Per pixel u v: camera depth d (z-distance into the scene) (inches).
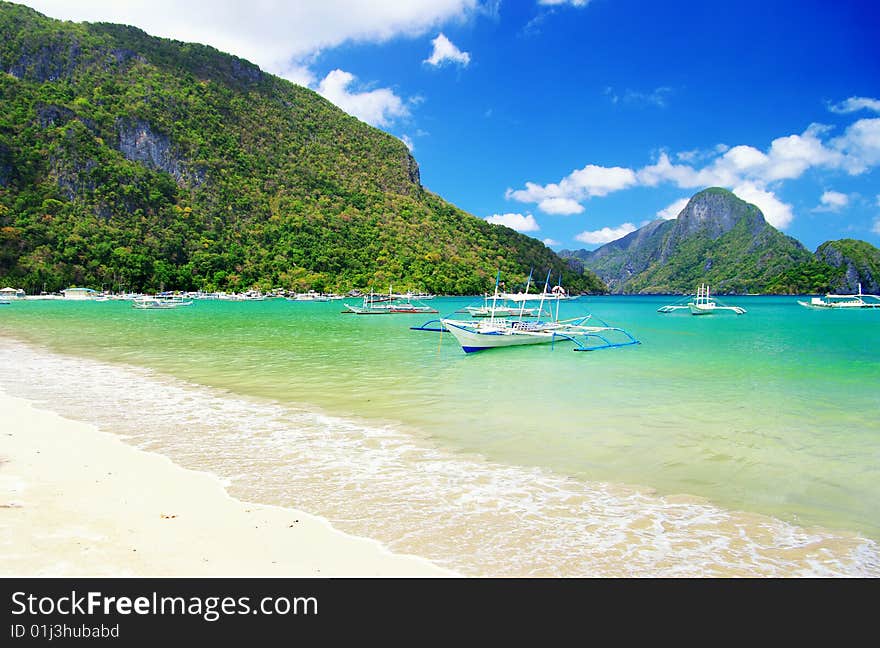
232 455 465.1
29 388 767.1
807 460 484.4
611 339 1764.3
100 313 2942.9
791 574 288.8
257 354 1218.0
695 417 641.6
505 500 377.7
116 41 7711.6
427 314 3152.1
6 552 274.8
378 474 424.8
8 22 6988.2
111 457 445.4
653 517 355.9
